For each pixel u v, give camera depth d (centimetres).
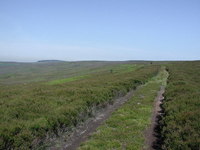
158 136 995
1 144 717
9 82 9350
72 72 12544
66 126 1059
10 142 757
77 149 870
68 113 1136
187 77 2752
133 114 1362
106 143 911
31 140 808
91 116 1339
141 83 2888
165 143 800
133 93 2258
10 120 987
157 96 2048
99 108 1494
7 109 1184
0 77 13038
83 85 2402
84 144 915
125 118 1276
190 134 778
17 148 743
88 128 1152
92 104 1423
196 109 1048
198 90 1638
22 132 823
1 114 1077
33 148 815
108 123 1202
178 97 1384
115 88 2033
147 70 4816
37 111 1179
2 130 805
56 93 1802
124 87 2203
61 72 14012
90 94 1645
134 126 1125
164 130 897
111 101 1723
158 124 1159
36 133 855
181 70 4244
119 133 1028
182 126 857
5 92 2175
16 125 879
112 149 862
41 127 908
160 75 4244
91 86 2284
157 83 3036
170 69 4850
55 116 1046
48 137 913
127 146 877
